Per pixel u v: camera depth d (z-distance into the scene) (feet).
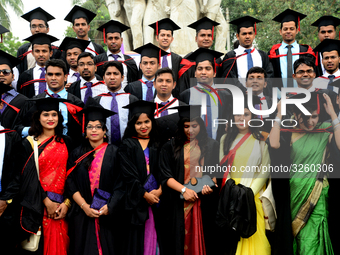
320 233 14.65
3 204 14.32
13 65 19.38
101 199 14.99
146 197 15.01
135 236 14.83
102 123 15.79
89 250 14.58
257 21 22.15
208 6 31.50
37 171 14.98
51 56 23.53
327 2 49.62
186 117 15.58
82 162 15.46
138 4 30.91
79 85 19.89
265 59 21.81
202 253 14.93
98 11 60.44
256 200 15.23
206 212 15.56
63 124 17.76
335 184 15.29
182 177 15.33
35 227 14.56
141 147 15.72
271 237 16.14
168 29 22.65
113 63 18.35
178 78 21.53
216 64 21.94
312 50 22.04
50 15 25.29
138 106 15.96
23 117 17.79
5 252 14.65
